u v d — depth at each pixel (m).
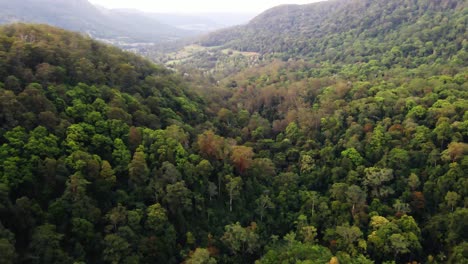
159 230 70.62
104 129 80.31
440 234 74.38
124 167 75.75
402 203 81.44
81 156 69.75
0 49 84.94
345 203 83.69
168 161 80.25
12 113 70.19
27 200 60.31
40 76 84.25
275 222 86.88
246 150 93.88
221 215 83.56
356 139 99.56
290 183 94.19
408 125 97.88
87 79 94.38
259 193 91.19
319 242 81.25
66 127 74.94
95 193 69.88
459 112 96.62
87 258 62.53
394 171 88.81
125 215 67.94
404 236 73.31
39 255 56.62
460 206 75.25
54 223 62.25
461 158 81.38
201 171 82.81
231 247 75.75
